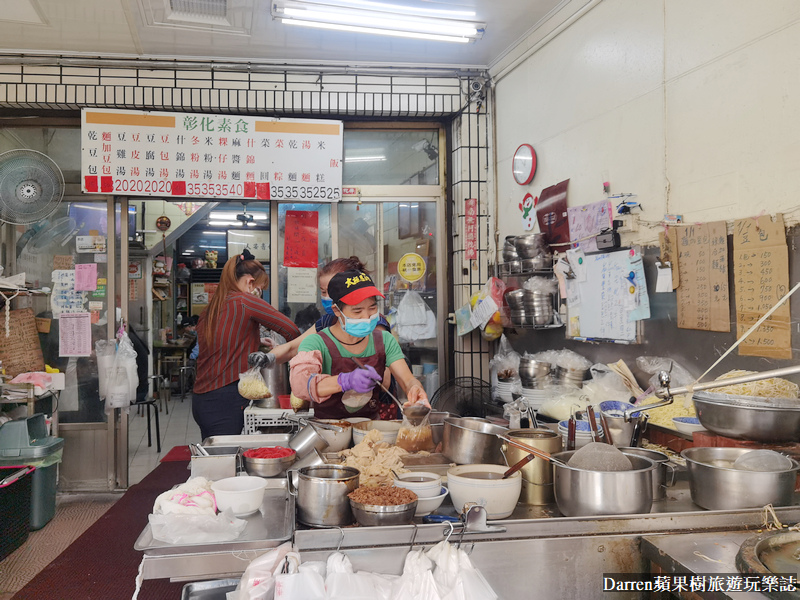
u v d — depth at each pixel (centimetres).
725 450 164
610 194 303
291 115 434
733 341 227
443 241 456
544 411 277
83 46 388
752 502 144
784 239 207
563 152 345
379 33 356
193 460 174
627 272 283
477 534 131
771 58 214
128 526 219
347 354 246
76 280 423
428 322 455
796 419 168
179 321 948
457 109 434
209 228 1020
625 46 292
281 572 116
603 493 139
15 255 418
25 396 367
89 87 400
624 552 136
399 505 130
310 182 422
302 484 139
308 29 368
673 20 261
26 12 342
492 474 153
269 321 326
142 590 171
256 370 301
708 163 242
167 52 400
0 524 294
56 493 400
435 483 146
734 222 226
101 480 421
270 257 436
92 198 424
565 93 343
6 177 387
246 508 142
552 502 161
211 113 423
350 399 229
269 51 401
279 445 212
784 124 209
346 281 231
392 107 427
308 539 126
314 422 204
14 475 313
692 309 246
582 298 318
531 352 382
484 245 438
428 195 455
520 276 386
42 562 302
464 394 413
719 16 237
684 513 140
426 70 429
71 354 421
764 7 217
